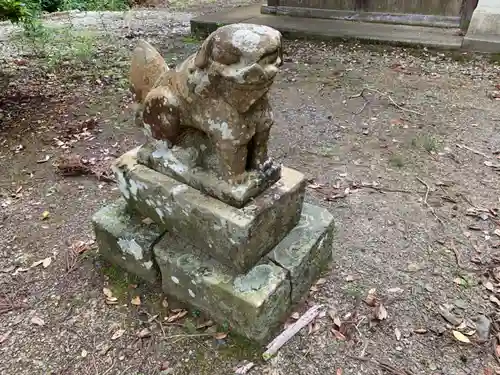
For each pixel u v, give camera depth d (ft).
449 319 6.54
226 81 5.08
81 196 9.65
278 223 6.52
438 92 14.28
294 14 21.76
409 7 19.40
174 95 5.94
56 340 6.40
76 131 12.35
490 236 8.17
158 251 6.75
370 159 10.79
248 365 5.93
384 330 6.39
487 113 12.84
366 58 17.30
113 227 7.21
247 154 6.14
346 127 12.39
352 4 20.42
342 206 9.05
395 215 8.76
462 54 16.52
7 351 6.25
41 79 15.57
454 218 8.67
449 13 18.71
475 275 7.32
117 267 7.55
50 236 8.45
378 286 7.11
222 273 6.25
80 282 7.36
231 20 20.89
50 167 10.73
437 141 11.48
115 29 21.84
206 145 6.21
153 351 6.19
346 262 7.59
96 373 5.94
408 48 17.51
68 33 19.93
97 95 14.53
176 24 23.34
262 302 5.82
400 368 5.87
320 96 14.37
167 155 6.57
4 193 9.80
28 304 6.98
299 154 11.12
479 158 10.71
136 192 6.97
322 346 6.17
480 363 5.93
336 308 6.73
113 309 6.86
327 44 18.89
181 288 6.66
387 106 13.51
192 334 6.39
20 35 19.47
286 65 16.99
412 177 10.03
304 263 6.62
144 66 6.51
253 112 5.60
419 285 7.13
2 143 11.79
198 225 6.27
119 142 11.84
